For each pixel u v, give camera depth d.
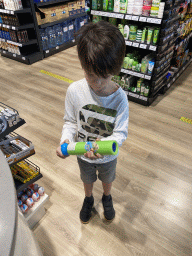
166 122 2.97
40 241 1.67
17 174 1.65
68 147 0.91
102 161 1.23
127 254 1.58
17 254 0.44
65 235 1.70
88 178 1.46
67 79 4.16
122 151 2.49
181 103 3.38
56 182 2.14
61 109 3.27
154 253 1.59
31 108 3.29
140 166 2.30
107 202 1.73
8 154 1.40
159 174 2.21
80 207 1.91
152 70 2.96
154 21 2.56
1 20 4.68
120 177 2.18
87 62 0.73
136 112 3.18
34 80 4.12
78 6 5.45
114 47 0.71
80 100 1.05
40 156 2.44
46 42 5.04
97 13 3.06
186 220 1.80
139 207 1.90
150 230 1.73
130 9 2.77
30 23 4.58
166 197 1.98
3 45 5.16
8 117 1.29
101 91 0.95
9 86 3.91
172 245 1.63
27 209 1.66
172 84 3.91
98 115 1.06
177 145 2.58
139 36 2.88
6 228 0.41
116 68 0.76
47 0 4.60
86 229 1.74
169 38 2.87
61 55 5.30
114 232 1.72
